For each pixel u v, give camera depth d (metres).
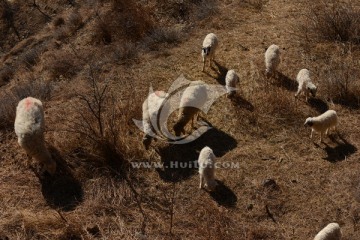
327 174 8.27
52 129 9.44
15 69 15.66
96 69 12.01
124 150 8.84
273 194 7.99
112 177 8.47
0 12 23.52
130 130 9.38
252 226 7.48
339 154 8.65
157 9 14.73
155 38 13.03
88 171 8.55
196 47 12.38
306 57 11.36
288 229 7.41
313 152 8.75
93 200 8.05
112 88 10.97
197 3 14.63
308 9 13.33
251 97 10.21
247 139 9.20
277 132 9.27
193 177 8.46
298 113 9.63
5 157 8.98
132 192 8.17
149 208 7.91
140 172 8.56
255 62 11.41
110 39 14.42
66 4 22.41
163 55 12.23
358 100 9.75
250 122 9.52
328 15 12.18
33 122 8.09
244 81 10.80
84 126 8.86
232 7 14.02
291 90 10.41
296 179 8.23
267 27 12.88
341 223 7.41
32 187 8.36
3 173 8.65
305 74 9.95
